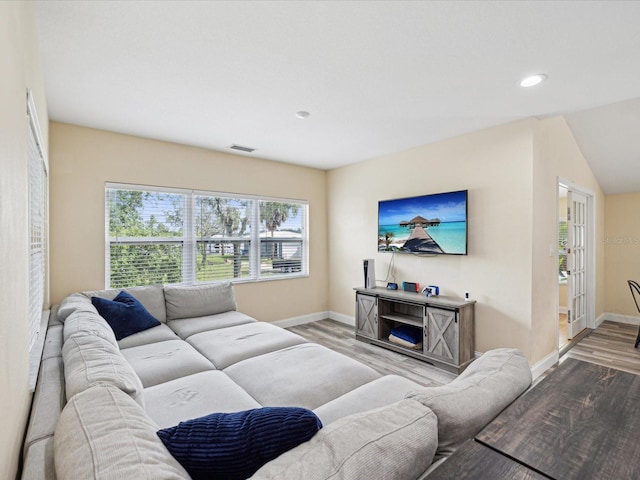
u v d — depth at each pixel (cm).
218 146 387
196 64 208
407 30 174
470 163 341
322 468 72
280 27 172
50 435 105
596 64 208
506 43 186
